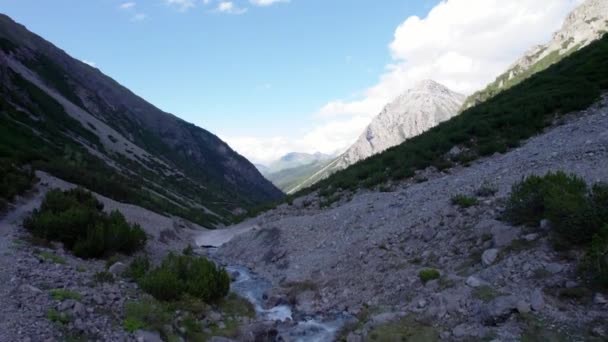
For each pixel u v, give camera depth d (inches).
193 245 1277.1
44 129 2522.1
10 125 2044.8
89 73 5556.1
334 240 841.5
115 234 691.4
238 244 1127.6
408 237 660.7
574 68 1503.4
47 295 398.0
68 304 383.2
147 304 436.8
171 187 3415.4
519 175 719.7
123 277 550.6
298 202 1498.5
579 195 438.3
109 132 3863.2
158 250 867.4
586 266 365.1
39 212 721.0
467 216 604.4
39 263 505.4
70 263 563.5
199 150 6766.7
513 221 513.7
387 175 1284.4
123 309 417.4
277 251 926.4
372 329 419.5
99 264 617.9
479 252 504.7
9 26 4569.4
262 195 7244.1
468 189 761.6
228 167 7229.3
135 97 6589.6
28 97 2910.9
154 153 4837.6
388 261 609.0
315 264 742.5
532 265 409.7
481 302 386.3
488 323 359.6
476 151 1163.9
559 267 388.8
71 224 658.2
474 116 1465.3
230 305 573.9
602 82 1189.7
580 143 764.0
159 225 1259.8
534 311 349.7
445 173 1111.6
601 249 357.7
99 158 2731.3
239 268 922.1
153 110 6594.5
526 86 1605.6
